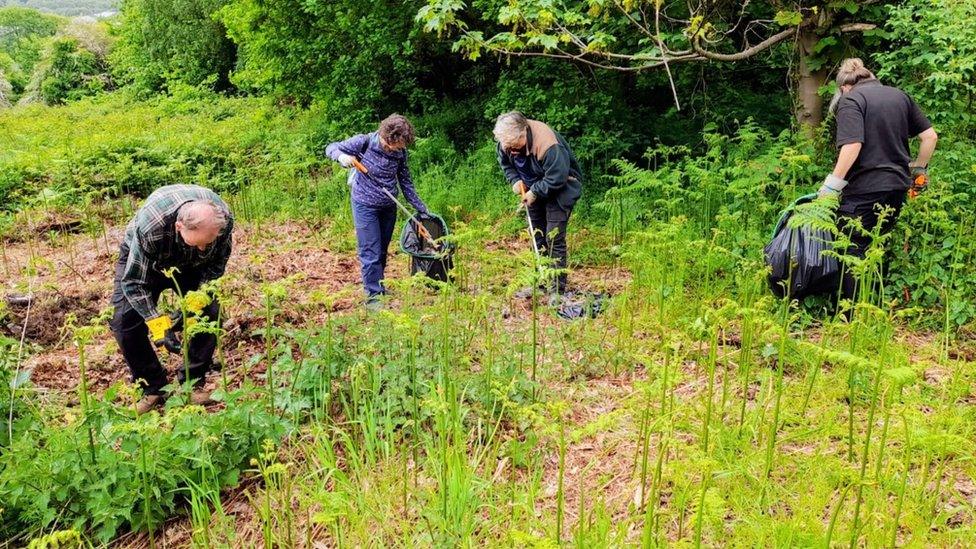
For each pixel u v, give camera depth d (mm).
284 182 9414
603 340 4414
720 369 4141
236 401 3500
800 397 3598
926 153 4500
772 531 2504
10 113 21344
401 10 10508
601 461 3371
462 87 11609
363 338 4051
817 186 5598
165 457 3094
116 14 35156
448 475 2988
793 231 4434
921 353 4180
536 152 5266
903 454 2887
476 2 8938
